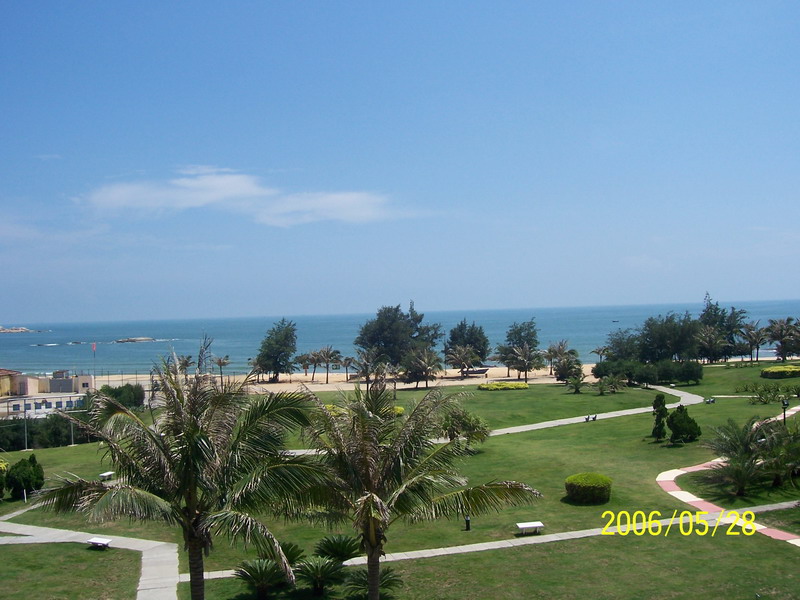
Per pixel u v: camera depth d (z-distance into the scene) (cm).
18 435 5300
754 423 3200
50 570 2291
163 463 1505
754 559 2206
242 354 19400
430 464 1744
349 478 1686
